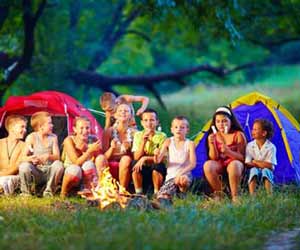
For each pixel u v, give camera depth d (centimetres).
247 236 1077
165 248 952
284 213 1238
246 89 4162
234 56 4353
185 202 1322
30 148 1458
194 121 2241
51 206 1286
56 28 2814
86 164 1412
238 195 1365
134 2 2473
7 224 1150
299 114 2806
